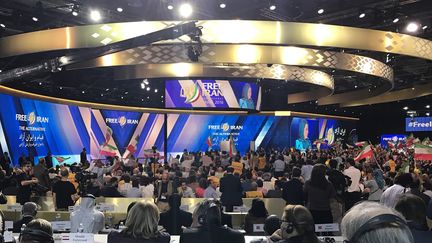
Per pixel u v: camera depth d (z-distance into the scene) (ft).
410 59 54.29
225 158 51.85
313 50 29.86
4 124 48.67
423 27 41.39
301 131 94.07
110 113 69.82
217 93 51.85
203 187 28.04
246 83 53.67
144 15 41.55
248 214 16.52
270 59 28.94
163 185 25.21
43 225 9.17
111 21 43.34
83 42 24.52
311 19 44.70
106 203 20.49
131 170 42.24
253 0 40.19
